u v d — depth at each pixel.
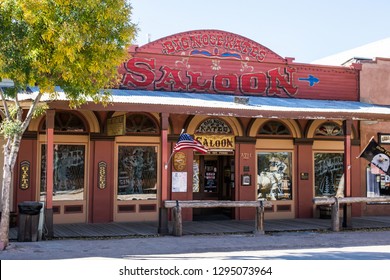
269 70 19.22
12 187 16.05
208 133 18.34
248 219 18.61
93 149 17.05
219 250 12.40
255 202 15.14
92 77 12.28
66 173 16.83
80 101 12.52
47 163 13.50
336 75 20.14
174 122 17.97
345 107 18.16
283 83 19.34
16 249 11.77
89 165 17.05
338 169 19.94
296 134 19.42
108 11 11.68
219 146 18.48
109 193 17.17
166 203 14.51
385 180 20.44
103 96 12.82
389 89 20.89
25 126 11.90
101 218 17.03
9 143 11.92
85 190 17.02
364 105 19.39
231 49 18.83
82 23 11.45
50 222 13.48
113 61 12.19
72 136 16.94
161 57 17.94
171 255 11.51
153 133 17.81
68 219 16.73
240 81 18.80
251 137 18.81
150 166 17.80
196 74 18.30
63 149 16.84
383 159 16.73
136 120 17.69
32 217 13.09
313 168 19.58
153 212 17.70
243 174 18.67
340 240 14.10
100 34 11.92
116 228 15.78
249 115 15.41
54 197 16.61
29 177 16.27
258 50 19.14
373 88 20.62
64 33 10.92
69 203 16.78
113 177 17.27
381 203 20.36
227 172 19.64
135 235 14.45
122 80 17.38
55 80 11.72
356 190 19.92
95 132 17.05
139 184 17.64
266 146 19.12
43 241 13.09
